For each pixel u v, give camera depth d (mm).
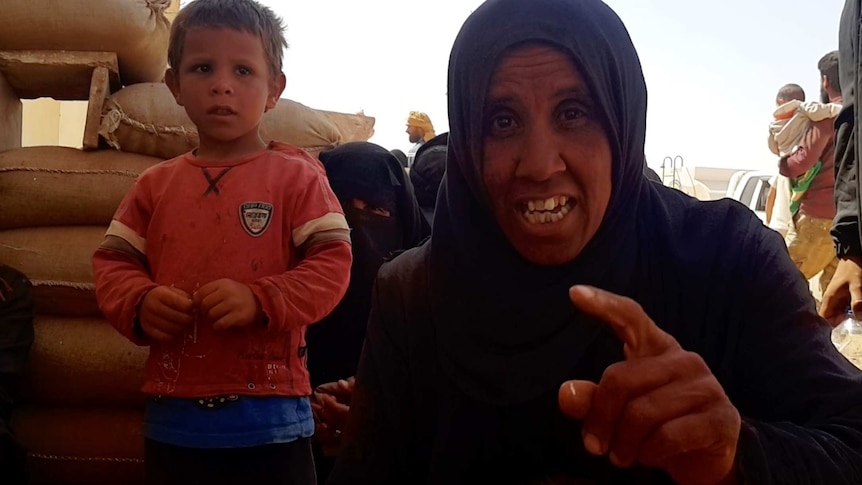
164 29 2594
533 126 1023
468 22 1096
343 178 2312
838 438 901
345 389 1949
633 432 754
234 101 1704
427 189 2895
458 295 1101
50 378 2195
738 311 1023
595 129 1030
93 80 2391
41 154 2373
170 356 1595
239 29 1730
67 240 2291
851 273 2383
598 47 1034
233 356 1581
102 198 2311
